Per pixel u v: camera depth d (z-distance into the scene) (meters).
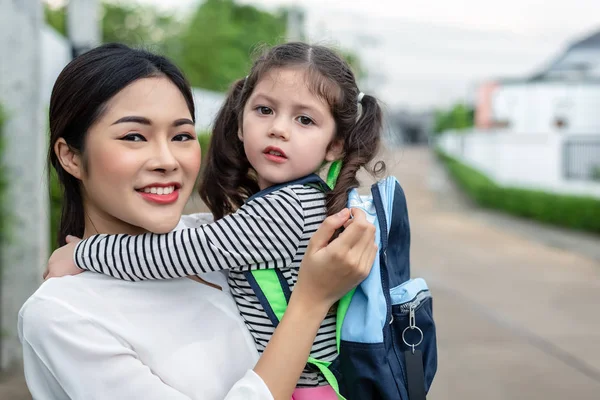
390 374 1.36
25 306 1.27
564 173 18.72
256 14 22.09
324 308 1.29
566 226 13.10
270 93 1.51
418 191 21.12
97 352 1.22
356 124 1.58
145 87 1.30
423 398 1.41
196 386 1.29
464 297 6.78
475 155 22.72
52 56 4.81
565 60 23.05
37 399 1.29
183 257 1.31
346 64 1.59
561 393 4.16
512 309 6.31
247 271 1.39
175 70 1.39
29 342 1.25
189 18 18.75
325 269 1.26
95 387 1.21
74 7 5.28
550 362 4.75
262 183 1.58
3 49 3.82
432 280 7.72
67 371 1.22
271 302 1.38
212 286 1.47
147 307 1.32
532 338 5.33
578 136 18.61
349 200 1.48
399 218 1.51
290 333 1.25
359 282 1.31
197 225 1.73
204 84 17.50
